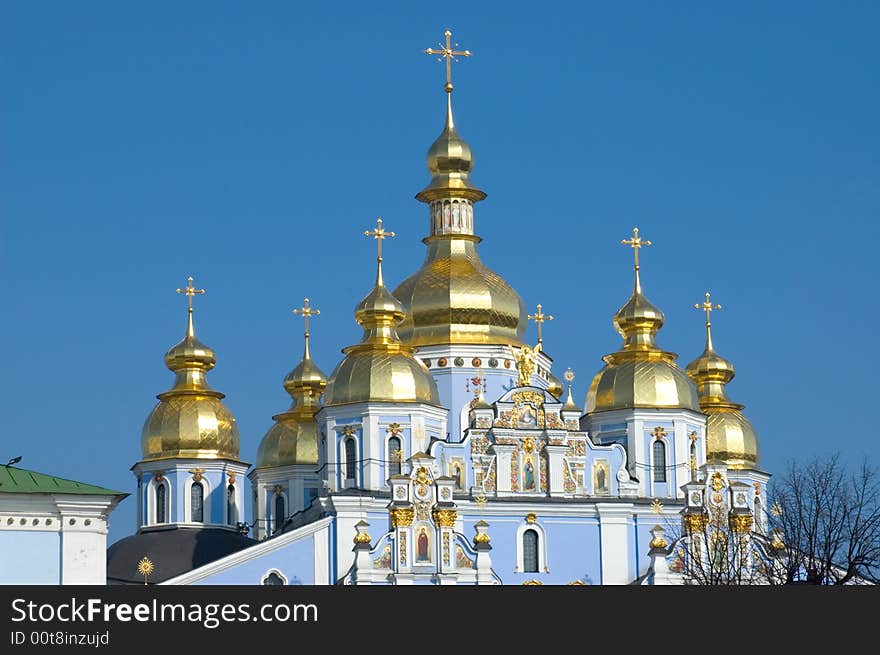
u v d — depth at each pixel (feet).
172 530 565.12
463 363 555.28
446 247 572.51
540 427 522.06
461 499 510.17
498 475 517.14
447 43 588.09
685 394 545.03
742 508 515.09
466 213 576.61
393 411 520.01
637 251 560.20
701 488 515.91
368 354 528.63
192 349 580.71
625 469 526.98
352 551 500.74
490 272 570.05
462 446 517.14
